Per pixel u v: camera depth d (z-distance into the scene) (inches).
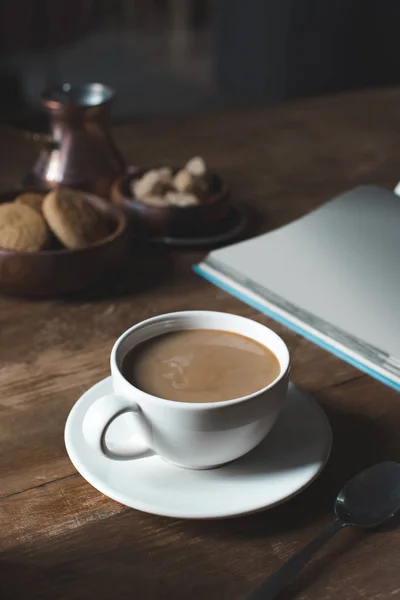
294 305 27.4
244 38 126.6
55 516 19.0
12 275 28.1
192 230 33.3
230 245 32.6
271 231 33.8
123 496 18.2
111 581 17.3
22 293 29.0
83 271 28.5
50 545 18.2
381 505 18.8
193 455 18.6
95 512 19.2
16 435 22.0
